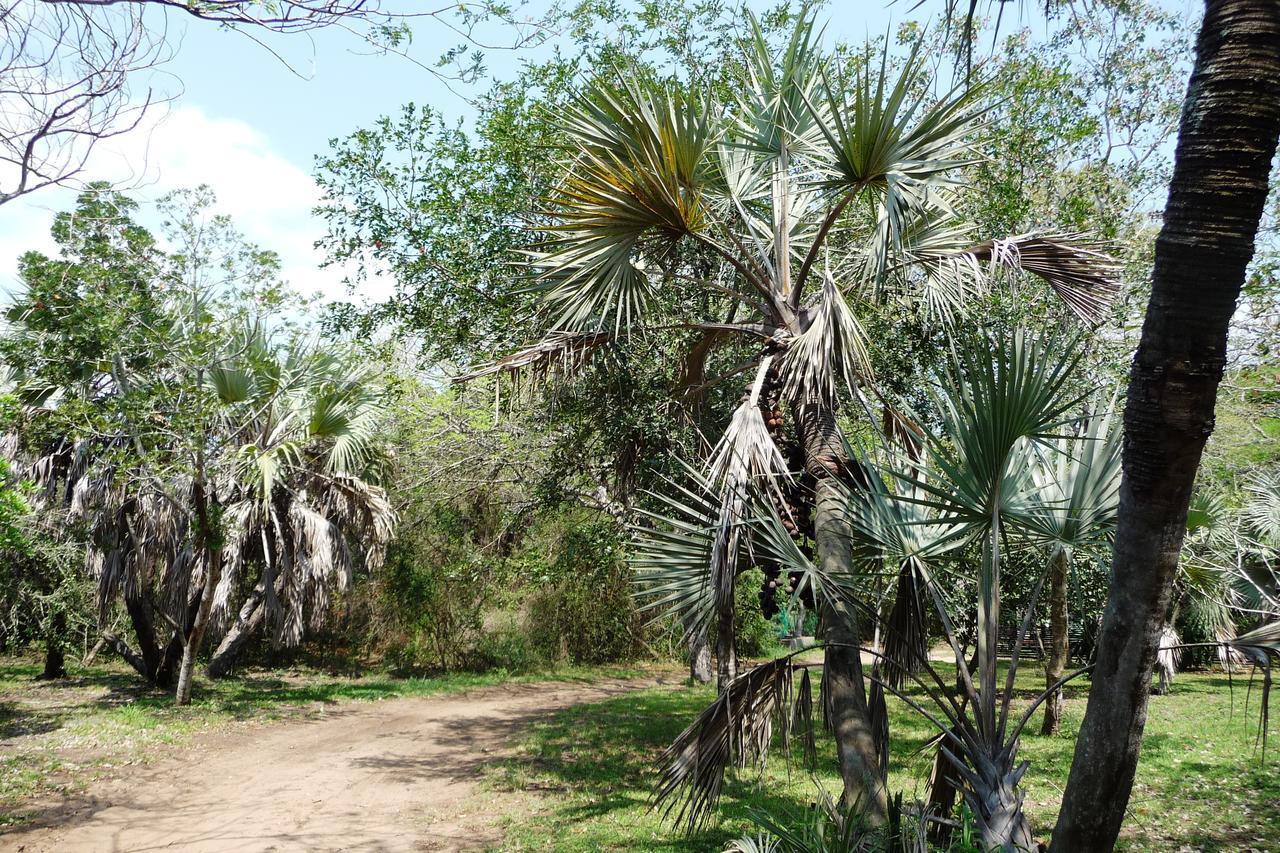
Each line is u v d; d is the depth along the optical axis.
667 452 9.26
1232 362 12.16
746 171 7.33
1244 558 11.36
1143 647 3.52
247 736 13.00
